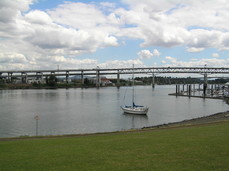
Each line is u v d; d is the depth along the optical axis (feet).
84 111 227.20
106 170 38.22
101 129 144.56
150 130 91.35
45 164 42.80
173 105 286.87
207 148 49.26
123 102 319.68
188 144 54.08
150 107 265.54
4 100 342.03
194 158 42.68
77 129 144.46
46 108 250.37
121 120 178.40
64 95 446.60
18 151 54.95
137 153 48.29
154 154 46.83
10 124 159.74
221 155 43.75
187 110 240.32
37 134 129.90
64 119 181.06
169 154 46.24
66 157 47.26
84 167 40.16
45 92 541.34
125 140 63.98
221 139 57.67
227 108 257.96
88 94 476.95
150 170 37.40
